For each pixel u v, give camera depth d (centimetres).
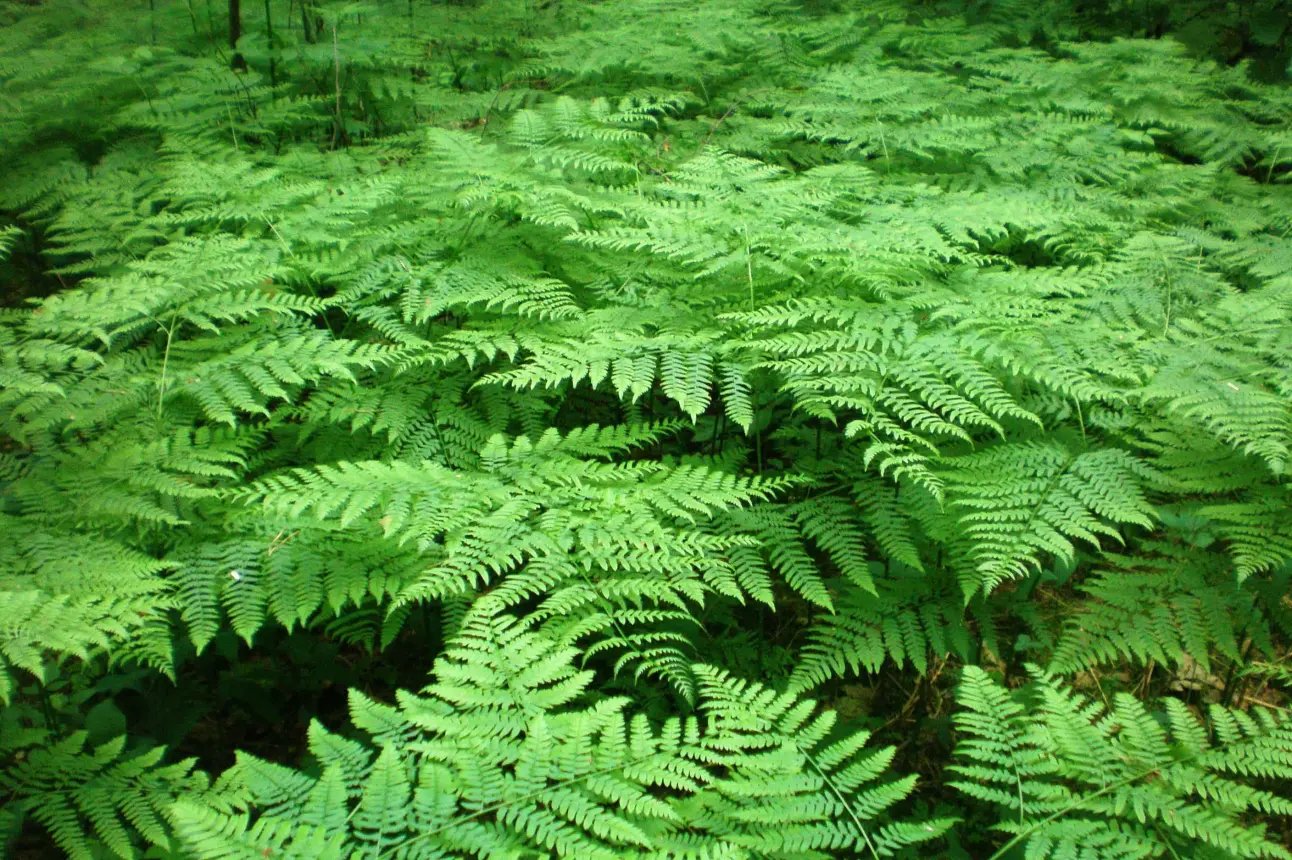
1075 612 340
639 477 365
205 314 382
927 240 421
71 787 268
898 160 595
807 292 414
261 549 321
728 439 426
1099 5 888
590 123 496
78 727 314
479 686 255
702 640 361
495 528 310
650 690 336
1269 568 340
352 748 228
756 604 396
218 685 366
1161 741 258
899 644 337
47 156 607
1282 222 535
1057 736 260
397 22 794
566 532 311
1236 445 308
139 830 267
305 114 649
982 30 831
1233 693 364
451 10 861
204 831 191
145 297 364
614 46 712
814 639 341
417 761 241
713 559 318
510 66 786
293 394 409
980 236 463
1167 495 366
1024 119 604
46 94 624
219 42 780
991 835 321
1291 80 773
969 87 711
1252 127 645
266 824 195
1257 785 328
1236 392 327
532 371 351
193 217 438
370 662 376
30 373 348
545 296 405
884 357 354
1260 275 443
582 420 441
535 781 221
